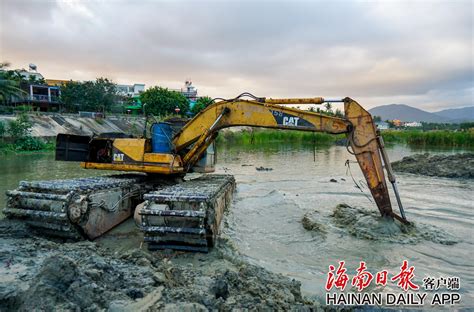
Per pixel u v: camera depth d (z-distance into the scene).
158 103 49.25
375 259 5.88
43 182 6.86
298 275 5.27
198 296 3.56
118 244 6.41
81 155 8.54
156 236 5.95
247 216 8.66
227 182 9.55
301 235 7.21
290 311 3.78
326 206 9.88
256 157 25.95
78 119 40.19
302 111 7.73
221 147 36.38
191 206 5.98
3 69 37.25
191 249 5.96
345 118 7.51
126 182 7.76
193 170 9.37
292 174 17.00
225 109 8.28
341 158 25.23
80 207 6.02
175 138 8.82
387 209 7.42
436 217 8.59
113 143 8.43
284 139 42.97
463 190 12.56
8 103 42.19
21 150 27.16
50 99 48.50
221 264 5.45
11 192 6.23
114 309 3.15
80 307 3.17
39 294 3.19
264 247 6.48
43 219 6.02
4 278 3.79
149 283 3.78
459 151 29.62
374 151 7.39
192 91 76.88
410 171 17.81
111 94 53.50
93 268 3.86
